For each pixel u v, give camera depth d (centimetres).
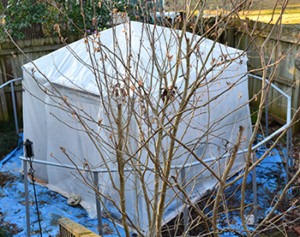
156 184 251
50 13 679
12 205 510
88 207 493
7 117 684
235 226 436
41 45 680
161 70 267
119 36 494
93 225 469
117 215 467
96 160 465
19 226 473
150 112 350
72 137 483
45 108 501
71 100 465
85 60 494
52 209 500
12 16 680
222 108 489
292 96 594
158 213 245
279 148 584
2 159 607
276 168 543
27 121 540
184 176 357
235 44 654
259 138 605
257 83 654
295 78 580
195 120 449
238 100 506
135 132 359
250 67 638
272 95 632
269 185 507
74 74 473
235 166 520
